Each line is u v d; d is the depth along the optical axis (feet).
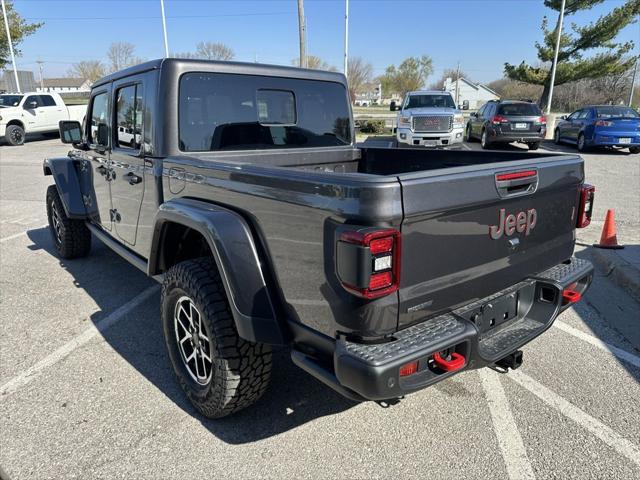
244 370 8.60
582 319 13.83
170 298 9.59
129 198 12.59
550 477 8.01
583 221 10.16
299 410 9.76
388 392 6.49
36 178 39.58
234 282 7.95
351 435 9.04
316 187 6.87
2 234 23.45
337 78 13.76
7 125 61.77
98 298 15.47
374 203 6.25
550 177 8.81
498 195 7.67
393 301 6.66
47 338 12.82
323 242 6.86
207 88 11.10
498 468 8.20
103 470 8.17
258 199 7.89
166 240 10.45
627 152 54.54
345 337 6.93
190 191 9.73
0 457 8.45
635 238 21.02
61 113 67.56
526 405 9.90
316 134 13.52
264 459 8.43
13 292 15.99
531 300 9.43
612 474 8.06
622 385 10.59
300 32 63.36
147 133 11.18
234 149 11.74
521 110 54.03
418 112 47.80
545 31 96.07
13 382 10.77
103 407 9.86
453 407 9.86
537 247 9.07
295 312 7.71
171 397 10.21
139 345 12.44
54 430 9.16
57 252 20.39
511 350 8.16
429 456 8.48
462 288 7.62
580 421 9.39
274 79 12.28
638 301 15.03
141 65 11.32
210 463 8.32
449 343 6.97
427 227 6.82
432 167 13.28
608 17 90.38
